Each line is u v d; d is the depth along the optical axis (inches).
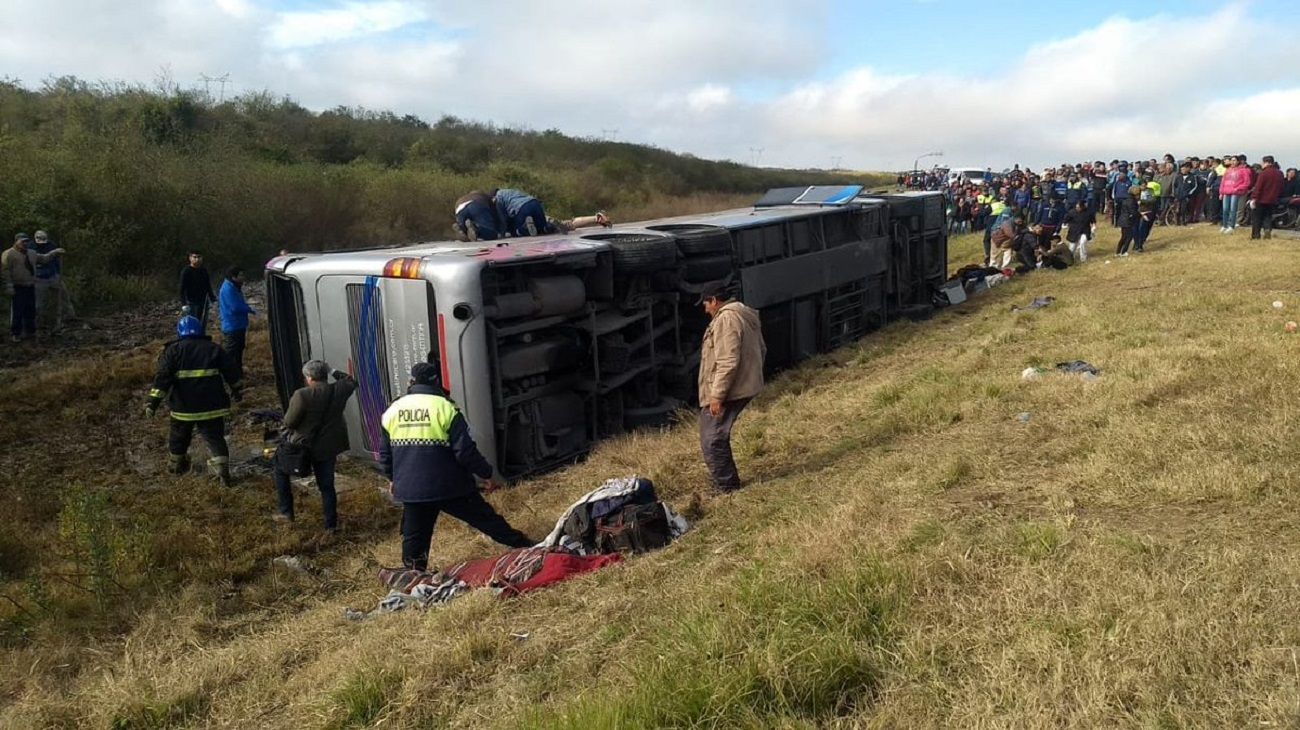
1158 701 116.4
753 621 153.8
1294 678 116.3
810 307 506.0
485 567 230.1
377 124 1599.4
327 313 347.3
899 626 145.6
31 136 802.8
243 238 796.6
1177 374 289.1
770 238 464.1
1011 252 760.3
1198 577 145.9
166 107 1054.4
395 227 992.2
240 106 1350.9
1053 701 120.3
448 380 307.1
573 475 320.8
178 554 276.5
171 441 342.6
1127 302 478.9
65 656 219.1
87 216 695.1
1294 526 165.8
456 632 189.8
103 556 251.3
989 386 317.1
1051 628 136.9
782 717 126.6
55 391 436.5
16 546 280.8
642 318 375.9
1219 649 125.3
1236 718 112.3
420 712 159.3
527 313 321.4
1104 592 143.9
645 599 189.2
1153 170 991.0
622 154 1891.0
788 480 264.1
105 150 754.8
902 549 177.3
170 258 737.6
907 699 127.7
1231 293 461.7
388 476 254.7
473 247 349.7
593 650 168.7
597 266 352.5
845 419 327.6
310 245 877.8
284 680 191.2
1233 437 217.2
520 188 1299.2
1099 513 188.7
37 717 183.2
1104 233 918.4
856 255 542.6
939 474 229.0
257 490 338.0
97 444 386.3
